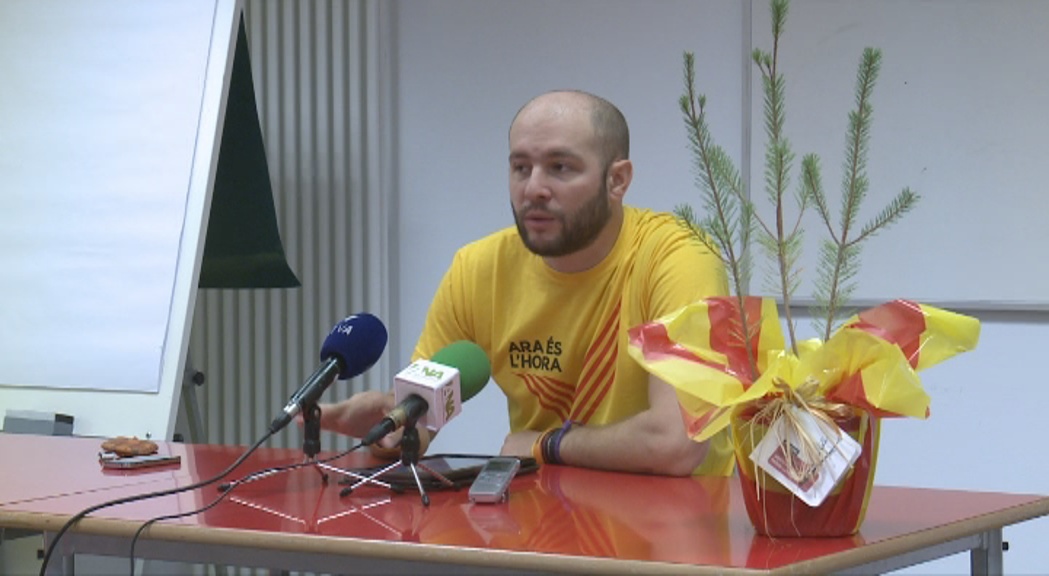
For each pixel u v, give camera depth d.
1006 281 3.09
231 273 3.68
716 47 3.39
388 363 3.81
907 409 1.43
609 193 2.19
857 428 1.46
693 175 3.42
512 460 1.87
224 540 1.53
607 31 3.54
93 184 3.18
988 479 3.15
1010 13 3.07
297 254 3.90
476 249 2.43
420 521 1.58
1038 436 3.10
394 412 1.73
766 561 1.32
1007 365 3.12
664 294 2.14
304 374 3.91
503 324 2.38
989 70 3.09
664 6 3.46
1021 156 3.07
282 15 3.90
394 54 3.83
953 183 3.13
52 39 3.32
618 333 2.24
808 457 1.43
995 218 3.10
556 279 2.29
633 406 2.23
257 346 3.94
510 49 3.68
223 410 3.99
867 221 3.19
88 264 3.13
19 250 3.20
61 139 3.24
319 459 1.99
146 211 3.12
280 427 1.77
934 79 3.14
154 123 3.18
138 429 2.97
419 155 3.81
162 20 3.24
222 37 3.18
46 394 3.07
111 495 1.79
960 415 3.18
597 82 3.56
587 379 2.29
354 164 3.83
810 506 1.45
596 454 2.06
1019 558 3.12
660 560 1.33
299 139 3.90
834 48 3.21
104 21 3.29
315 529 1.53
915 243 3.17
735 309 1.52
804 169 1.54
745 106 3.30
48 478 1.94
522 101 3.67
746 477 1.48
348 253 3.85
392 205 3.84
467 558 1.41
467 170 3.75
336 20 3.84
